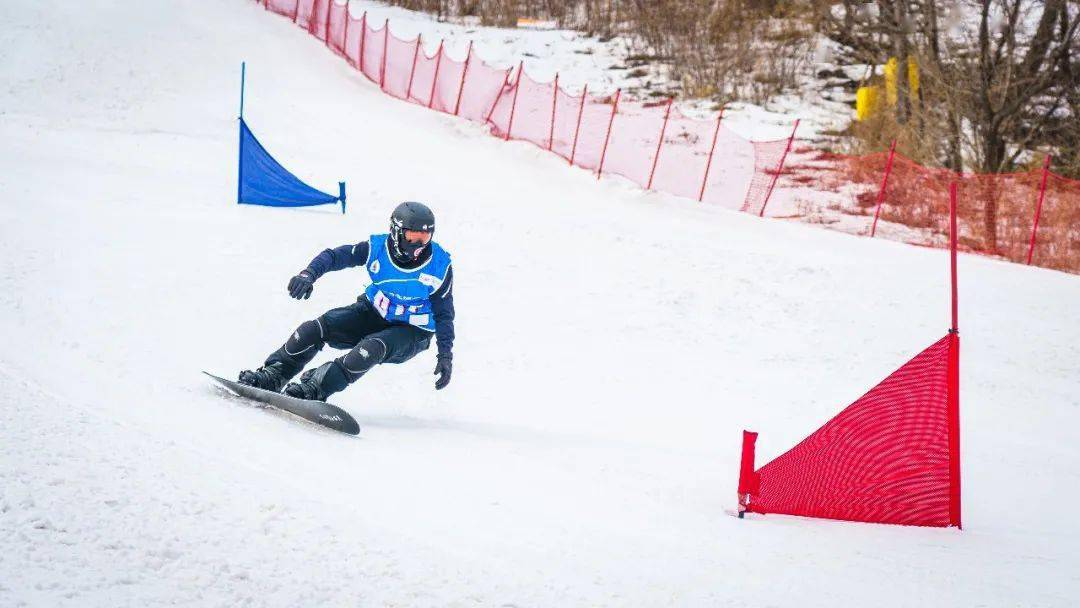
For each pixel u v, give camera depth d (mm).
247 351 25625
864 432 17703
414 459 17188
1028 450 25688
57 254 32125
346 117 70438
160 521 11328
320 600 9930
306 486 14086
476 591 10859
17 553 9680
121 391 18719
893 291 43375
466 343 30031
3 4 78188
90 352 22422
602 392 26797
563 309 34969
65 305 26625
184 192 46125
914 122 73438
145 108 65562
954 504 17484
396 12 103688
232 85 73938
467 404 24281
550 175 64000
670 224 54594
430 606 10211
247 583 10055
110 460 13344
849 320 38031
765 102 83375
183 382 20766
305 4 91812
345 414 18297
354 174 55250
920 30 73438
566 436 21953
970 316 41000
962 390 32062
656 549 13758
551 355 29781
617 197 61125
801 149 68312
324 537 11820
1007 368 35156
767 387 29188
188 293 30062
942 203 61875
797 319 37312
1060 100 73000
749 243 51688
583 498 16266
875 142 73062
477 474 16781
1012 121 71375
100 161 51375
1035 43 69438
